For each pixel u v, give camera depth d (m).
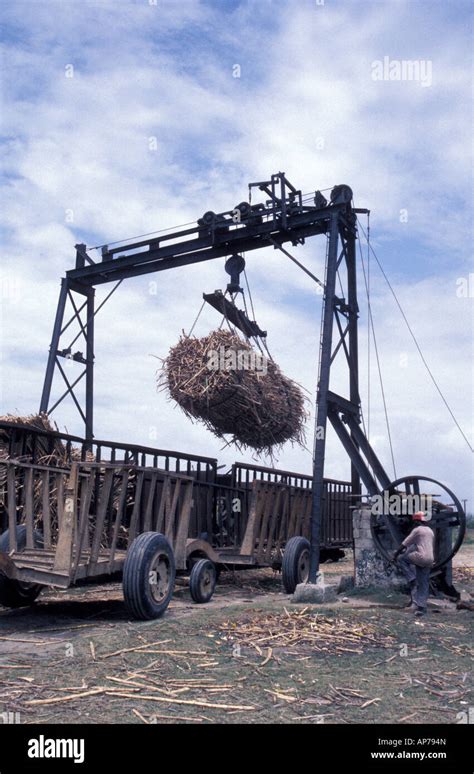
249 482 11.42
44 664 5.07
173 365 10.30
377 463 10.94
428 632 7.04
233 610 7.70
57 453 8.53
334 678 4.96
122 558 7.56
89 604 8.52
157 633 6.23
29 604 8.17
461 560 18.23
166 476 8.34
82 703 4.20
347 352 11.59
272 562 11.52
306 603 9.02
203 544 9.42
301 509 12.84
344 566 15.95
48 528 7.54
